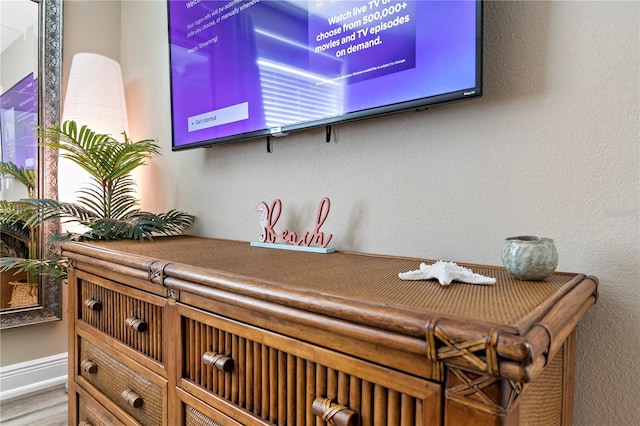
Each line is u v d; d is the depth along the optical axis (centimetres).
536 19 76
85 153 141
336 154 107
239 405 67
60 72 180
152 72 172
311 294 55
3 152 172
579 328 73
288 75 107
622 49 68
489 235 82
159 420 84
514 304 48
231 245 117
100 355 104
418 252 92
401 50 86
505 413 39
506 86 79
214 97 129
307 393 57
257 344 64
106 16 193
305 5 103
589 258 72
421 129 91
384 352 48
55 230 179
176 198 161
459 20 78
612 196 69
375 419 50
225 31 124
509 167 80
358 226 103
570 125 73
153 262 83
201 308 73
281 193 121
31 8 176
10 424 153
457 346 40
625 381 69
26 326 176
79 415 114
